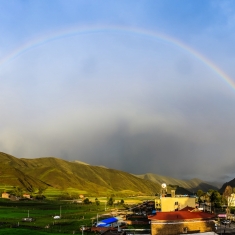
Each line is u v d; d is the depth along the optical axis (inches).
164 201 6053.2
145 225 5654.5
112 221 5969.5
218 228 5009.8
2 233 4143.7
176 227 3764.8
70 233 4579.2
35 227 5201.8
